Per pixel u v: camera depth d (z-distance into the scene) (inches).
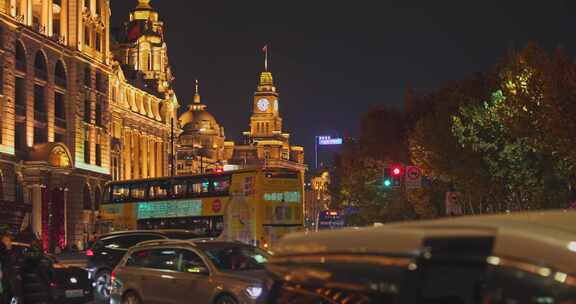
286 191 1627.7
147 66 4662.9
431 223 179.5
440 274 170.9
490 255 161.8
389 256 177.5
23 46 2743.6
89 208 3164.4
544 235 158.2
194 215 1718.8
